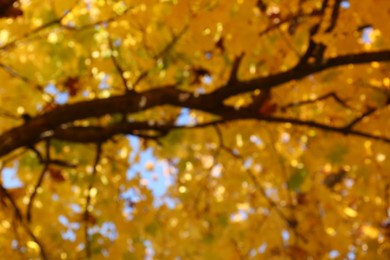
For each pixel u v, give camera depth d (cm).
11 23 406
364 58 389
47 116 368
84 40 461
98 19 441
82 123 515
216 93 402
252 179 521
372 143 482
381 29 380
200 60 456
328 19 406
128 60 465
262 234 532
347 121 488
